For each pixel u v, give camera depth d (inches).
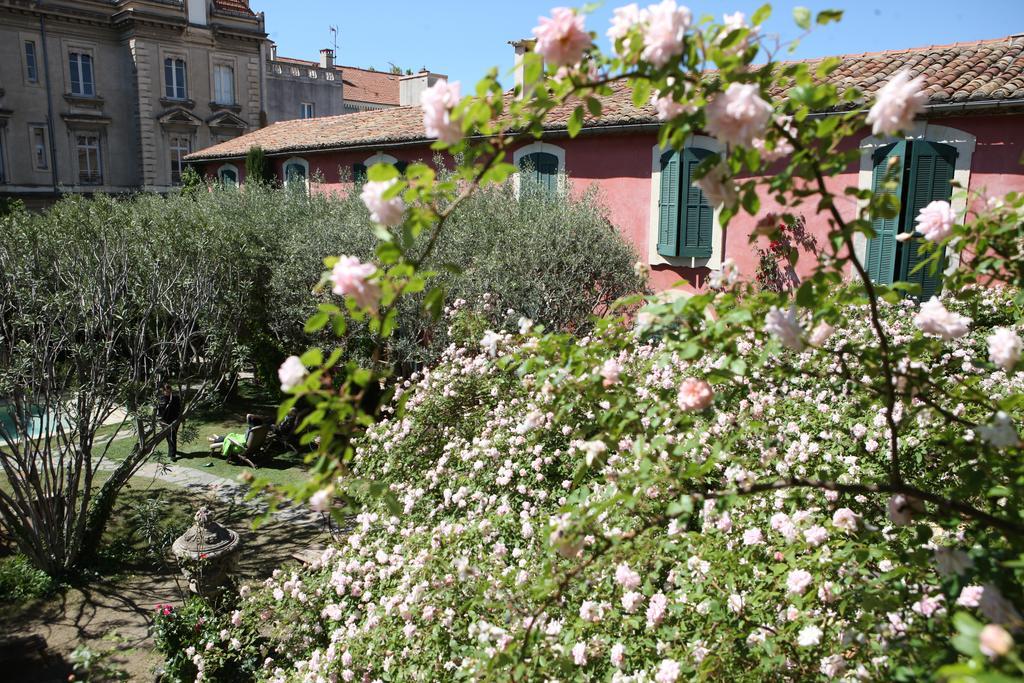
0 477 437.4
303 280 512.1
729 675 109.9
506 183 470.6
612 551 115.6
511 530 195.5
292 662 215.3
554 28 74.7
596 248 434.9
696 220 440.1
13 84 1103.0
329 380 81.5
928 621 93.4
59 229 482.0
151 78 1195.3
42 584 323.0
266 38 1318.9
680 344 89.2
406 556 197.6
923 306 87.9
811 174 79.3
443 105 75.9
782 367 105.3
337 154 689.6
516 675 112.2
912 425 170.2
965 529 102.9
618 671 123.3
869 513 124.3
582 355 106.4
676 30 73.1
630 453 146.5
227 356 503.5
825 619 108.3
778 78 82.0
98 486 431.2
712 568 124.7
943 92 340.5
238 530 372.8
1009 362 84.0
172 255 465.1
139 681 252.2
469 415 284.5
